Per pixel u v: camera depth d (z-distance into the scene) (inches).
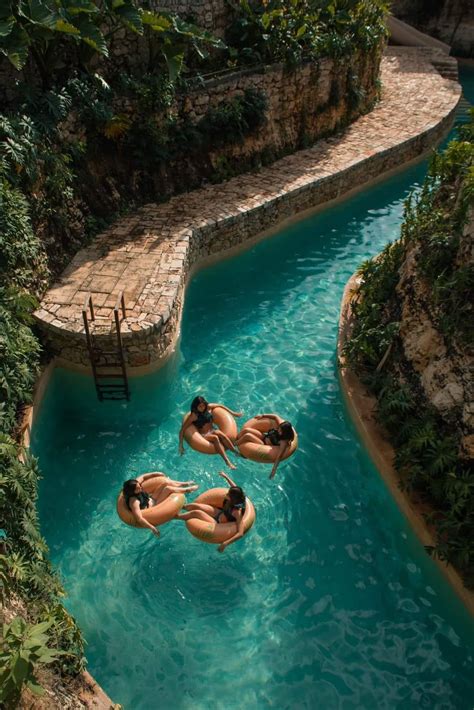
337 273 652.7
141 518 340.2
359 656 324.2
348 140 856.9
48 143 516.4
